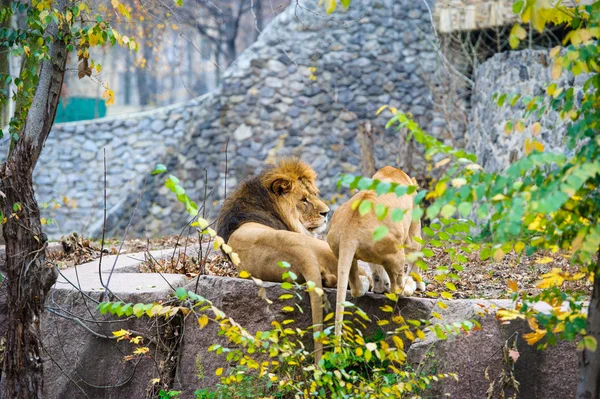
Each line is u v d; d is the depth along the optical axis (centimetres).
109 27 792
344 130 2159
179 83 6331
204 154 2191
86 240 1238
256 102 2183
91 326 863
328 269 757
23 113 905
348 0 502
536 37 1803
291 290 770
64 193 2283
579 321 512
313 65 2172
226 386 741
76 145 2314
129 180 2280
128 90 6012
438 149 499
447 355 700
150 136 2297
